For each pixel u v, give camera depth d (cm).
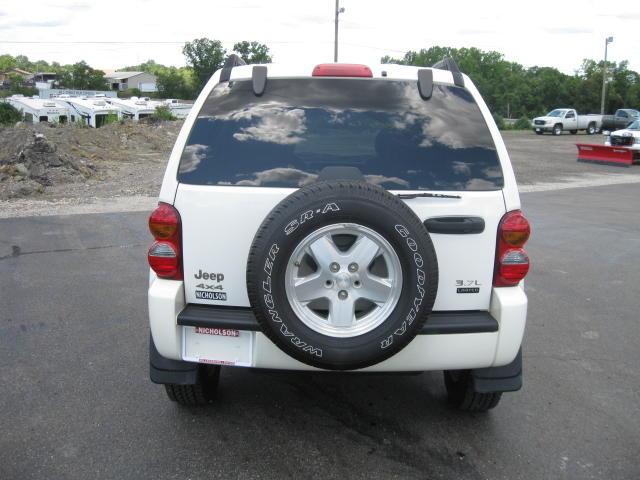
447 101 344
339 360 290
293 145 330
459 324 309
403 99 343
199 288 318
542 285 697
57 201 1232
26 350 471
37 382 416
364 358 291
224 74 354
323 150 330
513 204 318
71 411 376
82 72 11438
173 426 361
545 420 382
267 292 284
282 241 281
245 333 312
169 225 313
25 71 14862
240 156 326
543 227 1051
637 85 7344
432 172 325
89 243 842
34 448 334
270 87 344
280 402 394
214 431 356
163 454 331
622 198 1441
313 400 398
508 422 378
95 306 579
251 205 309
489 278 318
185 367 329
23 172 1461
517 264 316
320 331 291
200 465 321
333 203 281
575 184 1728
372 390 415
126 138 2494
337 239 294
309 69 350
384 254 290
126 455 329
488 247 315
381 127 335
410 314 289
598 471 327
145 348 479
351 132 334
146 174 1728
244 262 313
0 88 12781
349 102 340
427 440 352
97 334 507
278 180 320
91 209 1129
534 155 2730
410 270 287
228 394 404
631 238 967
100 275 684
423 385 425
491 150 331
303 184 318
